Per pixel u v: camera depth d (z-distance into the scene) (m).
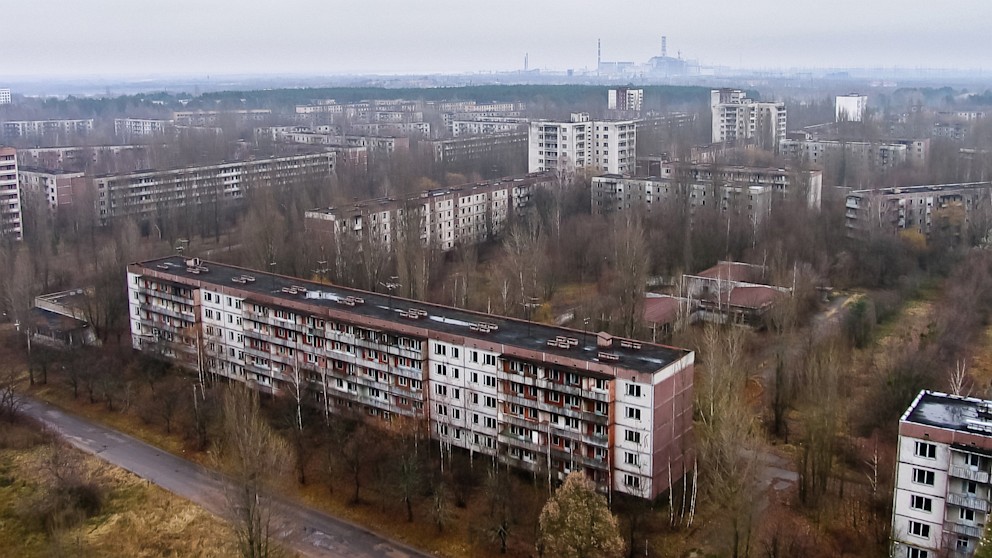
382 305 173.50
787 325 195.75
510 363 143.62
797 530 128.50
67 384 188.75
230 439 132.12
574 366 138.25
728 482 119.00
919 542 114.88
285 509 126.19
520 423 144.62
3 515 139.12
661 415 134.00
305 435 159.75
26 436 163.88
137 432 168.88
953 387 152.75
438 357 153.62
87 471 151.75
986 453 107.81
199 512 139.38
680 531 129.00
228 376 186.50
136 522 136.62
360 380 163.38
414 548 129.75
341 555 127.88
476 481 144.62
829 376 140.88
